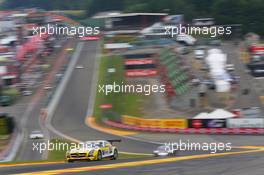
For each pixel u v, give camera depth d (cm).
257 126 14875
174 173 4484
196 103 19588
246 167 4869
